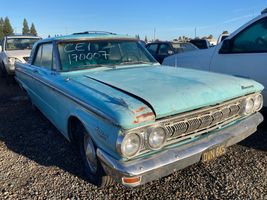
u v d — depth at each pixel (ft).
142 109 7.46
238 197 8.89
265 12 14.08
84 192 9.54
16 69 20.89
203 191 9.30
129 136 7.23
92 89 9.26
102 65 12.42
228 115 9.46
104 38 13.42
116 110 7.43
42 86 13.69
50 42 13.32
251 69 13.61
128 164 7.37
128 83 9.39
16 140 14.42
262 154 11.62
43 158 12.23
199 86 8.95
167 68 12.44
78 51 12.51
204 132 8.82
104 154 7.83
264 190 9.17
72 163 11.62
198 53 16.37
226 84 9.52
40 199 9.30
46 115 14.57
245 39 14.17
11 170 11.30
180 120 8.07
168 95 8.14
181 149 8.10
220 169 10.59
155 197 9.11
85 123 8.82
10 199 9.37
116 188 9.67
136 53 13.93
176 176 10.25
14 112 19.65
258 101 10.68
